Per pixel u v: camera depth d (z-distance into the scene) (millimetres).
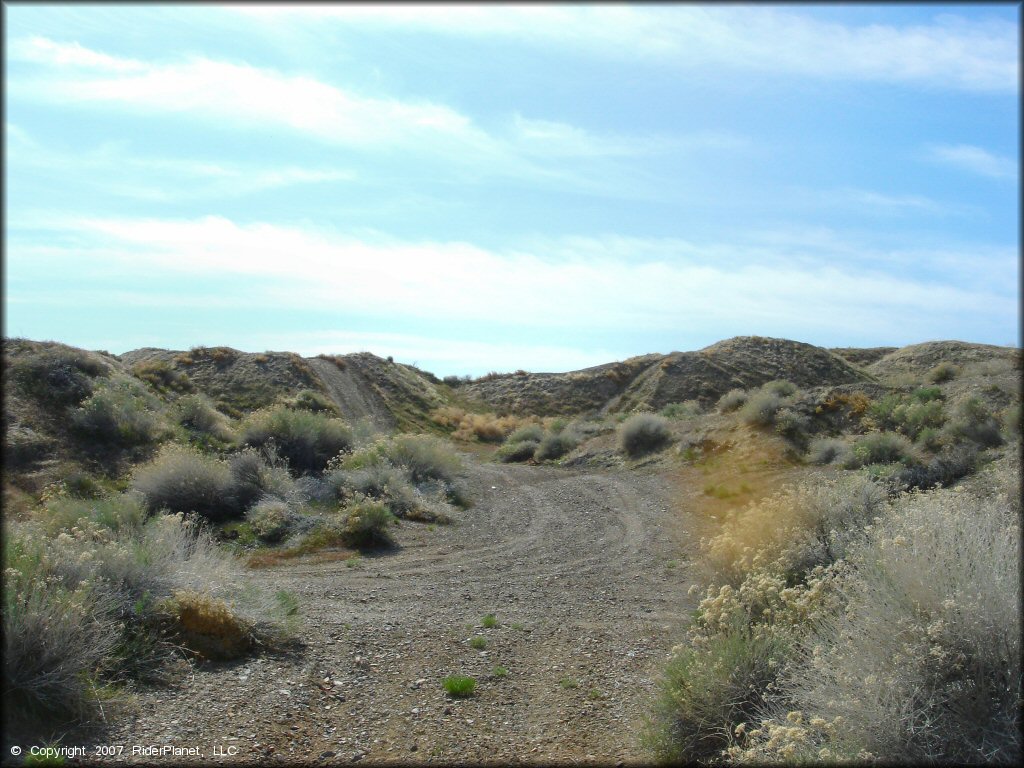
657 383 48781
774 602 6113
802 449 21125
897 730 3945
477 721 6117
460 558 13688
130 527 10969
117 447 20297
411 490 18719
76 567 6980
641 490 20406
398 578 12047
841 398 23516
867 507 8375
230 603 7605
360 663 7457
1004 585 4180
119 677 6074
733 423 24094
